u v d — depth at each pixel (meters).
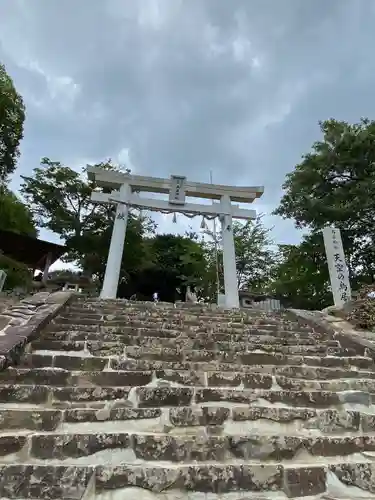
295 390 4.39
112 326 5.92
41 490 2.61
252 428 3.64
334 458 3.39
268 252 25.45
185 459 3.09
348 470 3.13
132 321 6.33
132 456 3.04
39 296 7.14
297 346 5.93
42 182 23.59
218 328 6.64
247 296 20.20
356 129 17.44
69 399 3.64
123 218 13.60
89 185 24.06
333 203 16.97
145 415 3.50
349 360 5.50
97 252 23.81
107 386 4.02
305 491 2.94
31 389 3.60
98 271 24.03
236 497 2.81
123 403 3.72
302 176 17.86
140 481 2.77
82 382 3.99
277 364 5.20
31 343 4.59
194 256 26.70
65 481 2.67
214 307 8.94
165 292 27.42
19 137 15.88
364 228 17.05
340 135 17.25
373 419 3.94
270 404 4.05
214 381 4.32
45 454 2.92
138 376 4.17
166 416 3.55
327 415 3.88
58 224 23.25
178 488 2.79
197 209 14.38
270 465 3.03
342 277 10.41
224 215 14.47
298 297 20.58
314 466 3.10
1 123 14.79
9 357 3.90
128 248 24.23
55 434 3.04
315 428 3.78
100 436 3.07
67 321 5.95
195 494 2.78
